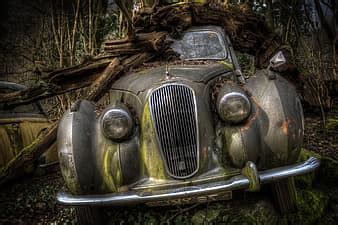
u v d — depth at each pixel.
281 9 8.29
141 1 6.61
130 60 4.12
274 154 2.88
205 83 3.18
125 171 2.85
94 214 3.15
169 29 4.49
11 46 8.91
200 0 6.27
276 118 2.88
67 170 2.85
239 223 3.04
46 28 7.93
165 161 2.84
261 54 5.39
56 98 7.14
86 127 2.94
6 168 3.84
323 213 3.49
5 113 4.82
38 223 3.66
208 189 2.61
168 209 3.15
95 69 4.21
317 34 7.86
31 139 4.87
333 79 7.26
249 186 2.63
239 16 4.97
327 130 5.99
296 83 5.71
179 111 2.89
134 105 3.10
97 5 7.84
